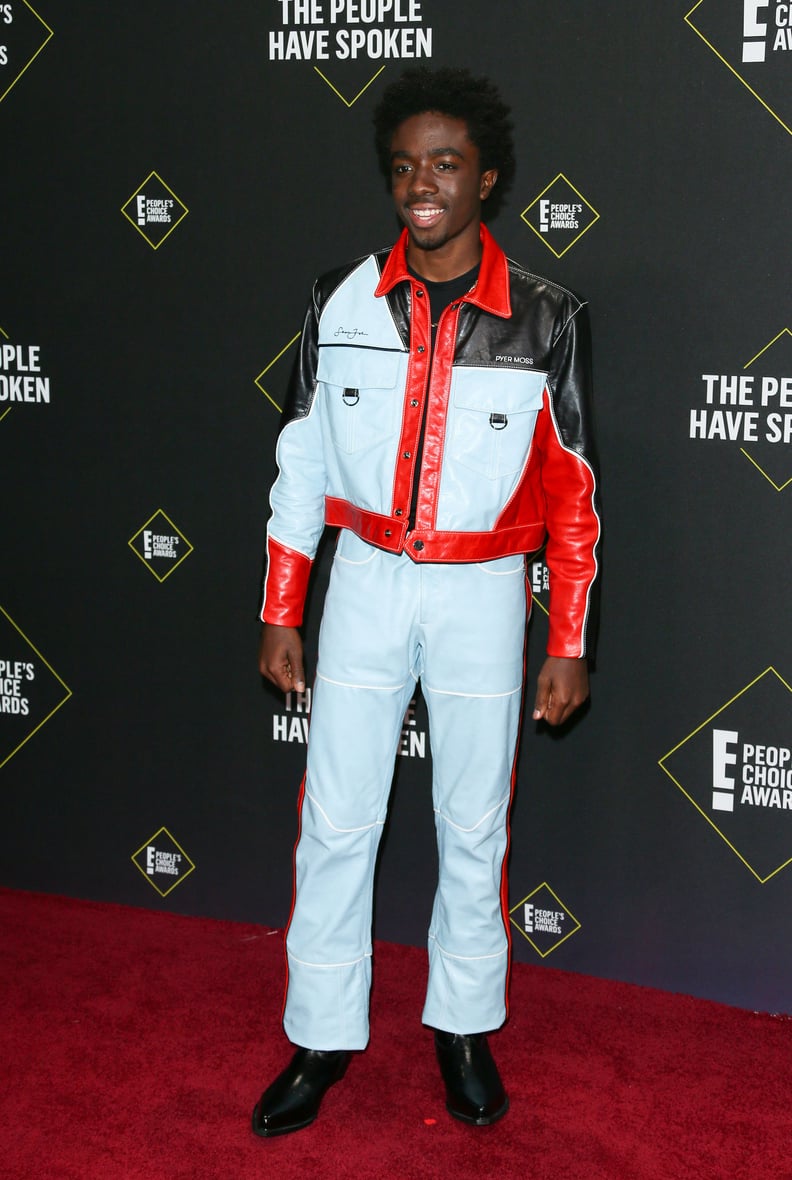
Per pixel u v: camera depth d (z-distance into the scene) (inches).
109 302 95.7
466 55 83.6
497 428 69.2
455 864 76.6
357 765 74.0
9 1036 85.7
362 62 85.7
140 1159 73.1
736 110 79.2
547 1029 87.9
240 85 88.8
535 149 83.5
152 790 104.2
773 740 87.7
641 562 87.8
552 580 74.2
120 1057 83.4
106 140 92.7
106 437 98.4
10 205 96.1
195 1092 79.7
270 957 97.7
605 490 87.4
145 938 100.8
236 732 100.7
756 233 80.5
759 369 82.4
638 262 83.2
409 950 99.1
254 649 98.5
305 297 90.9
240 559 97.3
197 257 92.7
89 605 102.3
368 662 72.3
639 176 81.9
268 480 95.0
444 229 67.3
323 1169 72.6
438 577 70.7
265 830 101.8
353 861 75.9
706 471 85.0
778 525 84.3
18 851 108.7
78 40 91.6
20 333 98.5
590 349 72.7
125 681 102.7
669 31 79.4
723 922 91.7
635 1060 84.0
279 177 89.4
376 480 70.6
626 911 94.0
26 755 107.0
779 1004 91.4
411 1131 76.3
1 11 92.8
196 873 104.5
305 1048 77.8
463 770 74.2
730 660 87.4
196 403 95.5
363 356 70.6
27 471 101.1
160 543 99.1
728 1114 77.8
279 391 93.1
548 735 92.9
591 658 75.0
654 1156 73.7
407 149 66.3
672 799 91.0
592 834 93.5
